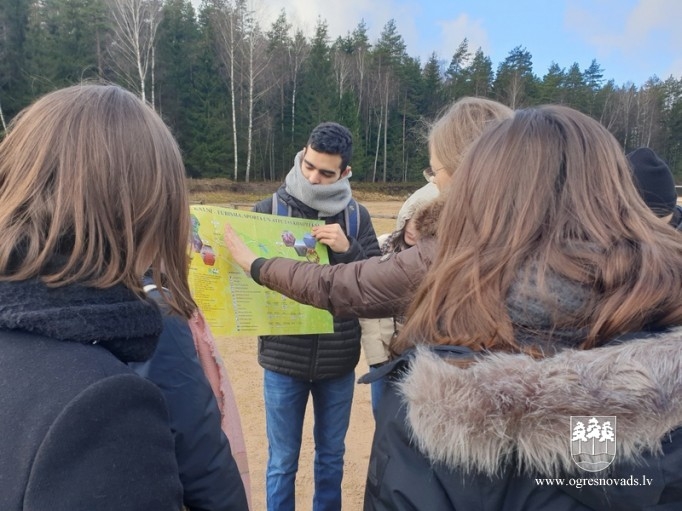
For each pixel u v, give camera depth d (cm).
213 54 3397
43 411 70
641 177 203
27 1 2962
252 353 530
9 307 76
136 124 94
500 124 108
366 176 4144
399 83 4356
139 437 75
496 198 98
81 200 83
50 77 2795
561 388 78
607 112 4816
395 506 88
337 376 240
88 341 79
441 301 99
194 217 189
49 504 66
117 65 2802
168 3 3575
